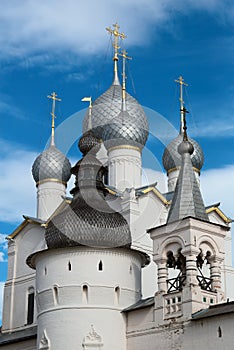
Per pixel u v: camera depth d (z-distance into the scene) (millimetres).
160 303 45656
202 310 43750
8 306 63906
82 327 46438
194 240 45000
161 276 46312
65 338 46344
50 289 47844
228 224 65812
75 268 47656
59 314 47062
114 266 48219
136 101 68312
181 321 43906
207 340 42125
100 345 46188
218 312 41906
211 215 65000
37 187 69000
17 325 62594
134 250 49312
